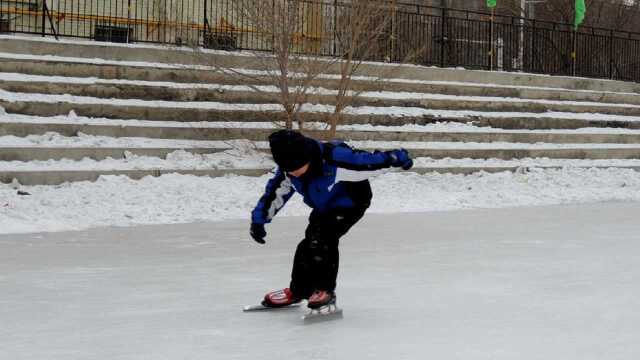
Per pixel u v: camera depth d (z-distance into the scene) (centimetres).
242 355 977
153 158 3072
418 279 1528
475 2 7331
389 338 1065
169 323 1161
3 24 4281
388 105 4009
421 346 1019
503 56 5388
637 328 1113
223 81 3666
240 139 3375
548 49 5634
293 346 1023
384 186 3231
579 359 952
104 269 1658
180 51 3725
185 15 4672
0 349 1010
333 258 1188
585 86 5081
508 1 7438
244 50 3978
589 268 1658
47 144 2956
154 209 2572
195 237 2158
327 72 3700
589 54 5731
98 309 1259
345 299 1335
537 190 3462
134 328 1129
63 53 3506
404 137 3797
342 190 1178
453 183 3425
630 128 4666
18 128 2986
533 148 4044
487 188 3422
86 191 2680
